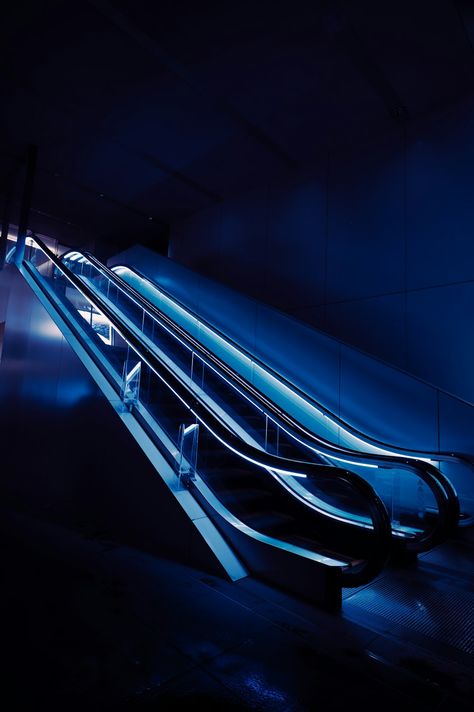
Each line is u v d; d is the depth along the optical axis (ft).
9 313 27.86
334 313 27.81
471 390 21.80
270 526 14.25
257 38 20.61
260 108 25.68
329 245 28.71
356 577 10.69
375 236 26.40
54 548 13.96
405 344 24.38
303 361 25.44
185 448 15.33
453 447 19.13
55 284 27.14
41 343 23.26
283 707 7.05
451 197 23.45
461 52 20.77
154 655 8.34
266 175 33.12
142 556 13.58
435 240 23.80
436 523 13.73
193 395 16.38
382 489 15.76
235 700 7.16
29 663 7.91
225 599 10.93
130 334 19.86
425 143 24.88
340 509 15.19
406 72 22.26
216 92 24.50
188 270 33.50
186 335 24.77
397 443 21.02
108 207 40.98
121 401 18.03
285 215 31.96
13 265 28.73
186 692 7.32
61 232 48.14
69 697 7.07
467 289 22.40
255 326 28.14
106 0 18.92
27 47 22.08
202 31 20.40
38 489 21.52
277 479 15.85
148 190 36.86
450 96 23.76
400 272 25.04
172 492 14.29
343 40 20.44
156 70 23.16
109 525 16.57
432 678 8.07
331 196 29.12
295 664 8.29
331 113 25.71
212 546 12.85
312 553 11.85
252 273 33.68
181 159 31.81
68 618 9.60
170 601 10.68
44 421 21.79
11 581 11.37
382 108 25.07
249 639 9.11
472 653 9.03
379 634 9.63
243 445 13.64
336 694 7.45
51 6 19.53
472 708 7.25
